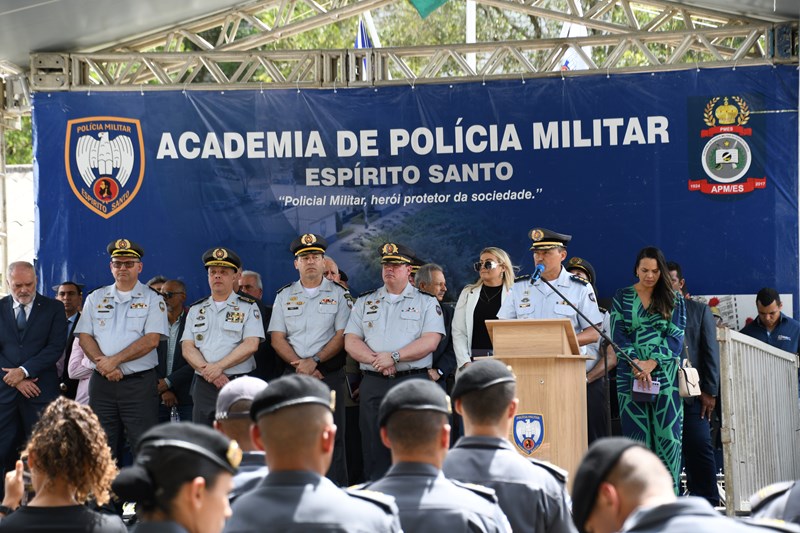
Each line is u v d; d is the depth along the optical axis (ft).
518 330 19.93
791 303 33.14
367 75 35.22
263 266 35.06
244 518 9.73
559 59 34.83
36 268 35.17
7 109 37.76
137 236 35.09
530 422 19.13
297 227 35.09
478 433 12.55
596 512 7.57
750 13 33.71
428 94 34.81
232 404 12.28
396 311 27.76
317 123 35.06
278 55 35.45
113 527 12.51
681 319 24.93
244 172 35.19
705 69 33.73
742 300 33.37
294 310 28.94
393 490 10.96
